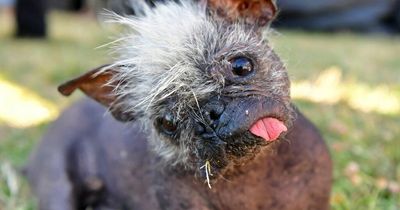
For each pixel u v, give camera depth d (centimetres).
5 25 250
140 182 55
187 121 40
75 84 47
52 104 113
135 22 47
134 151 56
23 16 206
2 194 71
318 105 103
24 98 118
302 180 49
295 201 49
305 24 230
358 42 195
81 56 161
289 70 46
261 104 38
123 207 59
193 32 44
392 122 94
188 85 40
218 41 43
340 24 227
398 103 106
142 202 55
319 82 120
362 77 129
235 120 38
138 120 48
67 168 65
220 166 41
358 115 98
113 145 60
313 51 166
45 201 64
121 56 47
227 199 48
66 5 344
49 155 67
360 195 66
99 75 47
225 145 39
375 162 75
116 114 49
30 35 207
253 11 47
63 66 144
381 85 121
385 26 227
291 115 42
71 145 67
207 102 39
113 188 61
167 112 42
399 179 70
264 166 47
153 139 47
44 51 174
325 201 50
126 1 64
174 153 45
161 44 44
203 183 47
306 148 49
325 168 50
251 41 44
